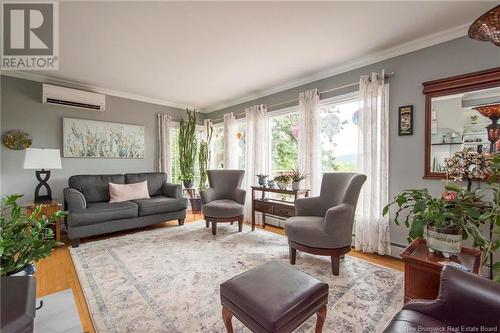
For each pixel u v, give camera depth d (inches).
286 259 98.7
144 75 134.3
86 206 121.4
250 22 84.2
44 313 50.9
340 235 84.0
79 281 79.9
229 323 51.1
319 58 113.0
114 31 89.2
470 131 85.4
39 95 135.3
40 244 50.7
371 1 73.0
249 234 133.3
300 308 44.1
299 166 136.5
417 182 97.3
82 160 150.9
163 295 71.5
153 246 112.8
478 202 68.2
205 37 94.2
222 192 154.2
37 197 123.7
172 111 194.5
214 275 84.4
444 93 90.9
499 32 53.7
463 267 49.0
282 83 147.5
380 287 76.3
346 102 123.8
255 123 163.3
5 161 125.6
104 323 58.7
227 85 151.6
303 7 76.1
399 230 101.7
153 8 76.0
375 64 110.2
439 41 92.0
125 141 167.6
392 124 104.2
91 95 148.1
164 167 184.5
